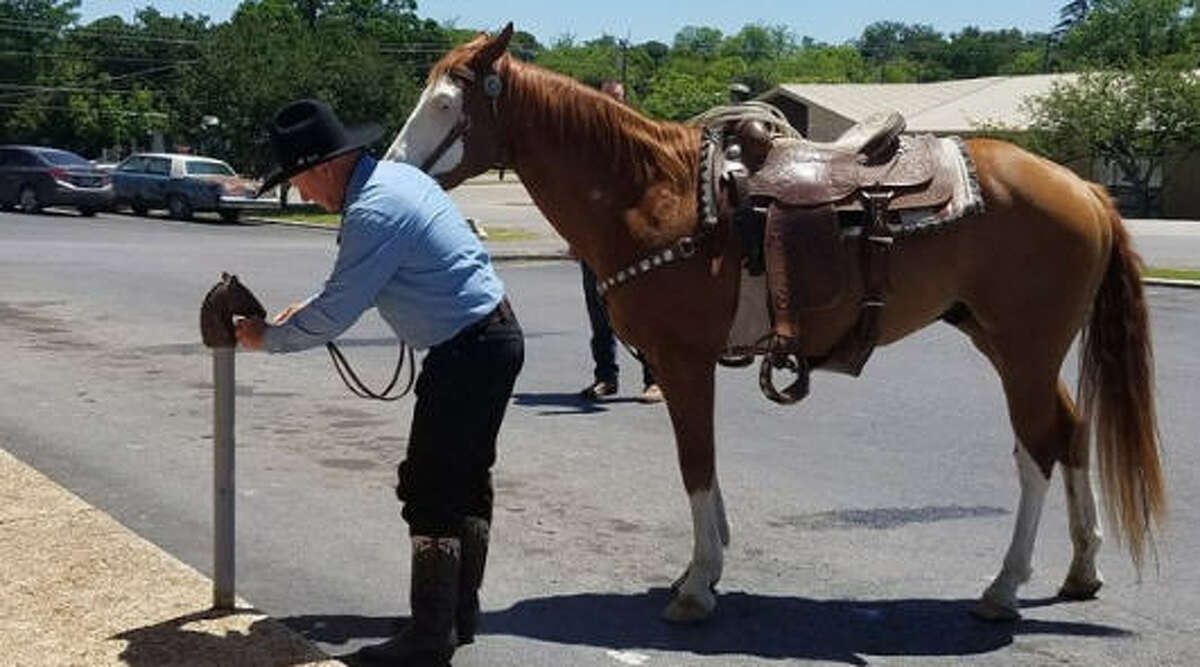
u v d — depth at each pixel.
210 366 11.52
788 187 5.18
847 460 8.23
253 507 7.01
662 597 5.66
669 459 8.20
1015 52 124.62
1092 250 5.32
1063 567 6.11
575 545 6.39
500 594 5.68
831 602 5.61
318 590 5.68
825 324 5.26
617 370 10.35
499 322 4.59
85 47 82.88
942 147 5.42
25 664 4.37
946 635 5.22
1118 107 42.59
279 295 16.59
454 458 4.54
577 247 5.43
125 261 21.33
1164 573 6.02
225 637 4.66
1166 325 14.66
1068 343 5.38
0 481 6.66
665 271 5.14
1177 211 43.12
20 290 17.05
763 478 7.76
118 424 9.05
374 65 40.03
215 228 32.09
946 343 13.25
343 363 5.37
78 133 72.38
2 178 35.94
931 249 5.24
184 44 79.00
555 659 4.93
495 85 5.25
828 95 53.09
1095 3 105.00
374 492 7.34
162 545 6.30
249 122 39.56
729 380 11.05
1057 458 5.50
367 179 4.48
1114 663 4.93
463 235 4.58
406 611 5.42
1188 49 83.12
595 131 5.23
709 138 5.32
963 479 7.76
